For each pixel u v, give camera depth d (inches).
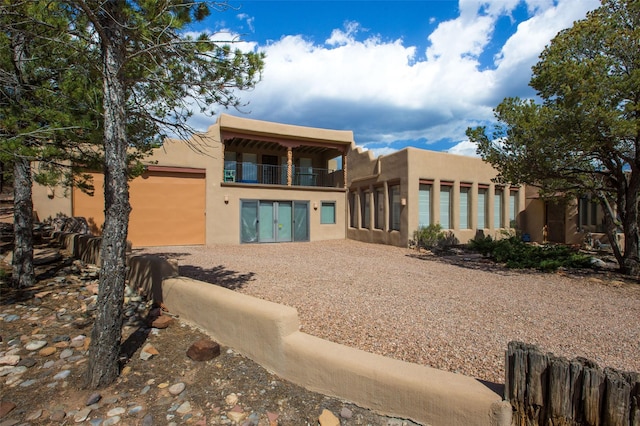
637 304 252.1
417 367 116.4
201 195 593.3
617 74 324.8
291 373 134.2
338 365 122.3
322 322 191.8
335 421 109.8
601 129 314.0
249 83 180.9
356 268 367.9
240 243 619.2
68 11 162.6
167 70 172.6
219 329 168.1
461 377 110.7
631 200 360.5
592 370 89.8
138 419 113.7
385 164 605.0
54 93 199.9
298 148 759.1
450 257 477.7
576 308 237.8
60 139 205.5
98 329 132.0
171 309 205.8
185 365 146.4
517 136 372.5
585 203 638.5
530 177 387.5
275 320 139.4
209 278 290.0
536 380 95.2
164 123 195.5
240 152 730.2
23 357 150.0
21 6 154.1
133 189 550.3
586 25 335.6
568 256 426.6
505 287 297.9
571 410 91.9
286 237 660.1
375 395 114.9
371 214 644.1
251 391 128.4
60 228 443.2
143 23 145.6
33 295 226.2
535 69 374.6
